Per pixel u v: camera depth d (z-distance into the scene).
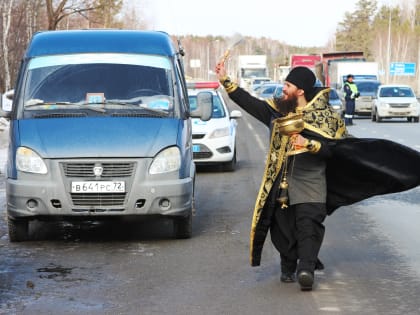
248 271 9.95
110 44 12.95
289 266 9.30
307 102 8.82
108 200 11.26
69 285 9.27
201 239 12.07
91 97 12.18
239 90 8.90
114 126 11.61
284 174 8.77
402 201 16.22
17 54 49.94
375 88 52.59
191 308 8.27
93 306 8.36
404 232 12.69
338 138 8.70
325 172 8.93
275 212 9.04
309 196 8.73
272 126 8.82
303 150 8.73
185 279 9.55
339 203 9.12
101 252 11.17
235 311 8.15
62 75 12.48
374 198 16.67
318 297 8.69
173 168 11.45
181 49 14.00
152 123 11.77
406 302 8.50
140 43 13.03
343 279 9.54
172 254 11.00
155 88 12.38
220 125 21.53
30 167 11.27
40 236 12.41
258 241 9.12
